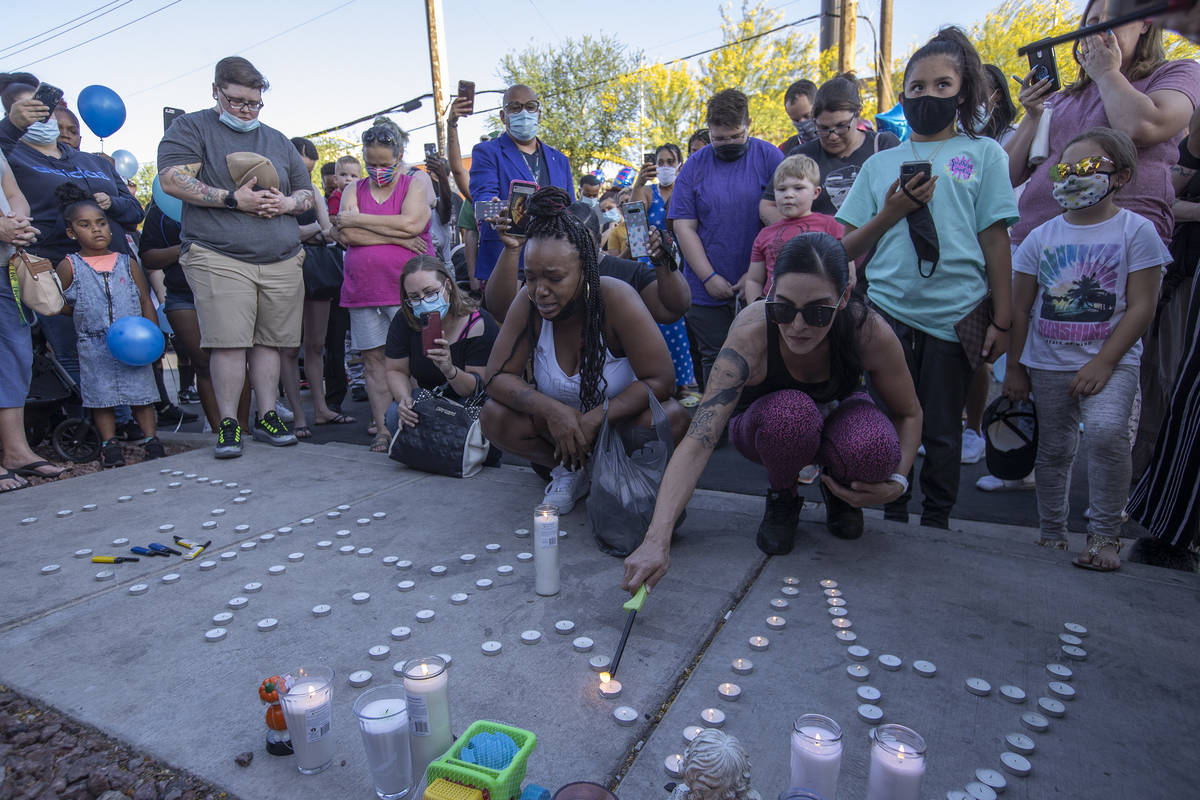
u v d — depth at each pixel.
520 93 4.50
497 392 3.13
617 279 2.98
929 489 3.24
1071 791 1.60
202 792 1.64
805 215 4.08
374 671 2.11
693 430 2.39
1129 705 1.89
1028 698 1.93
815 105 4.27
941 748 1.74
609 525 2.87
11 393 4.18
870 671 2.06
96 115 6.49
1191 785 1.61
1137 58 3.32
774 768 1.66
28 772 1.73
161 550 3.00
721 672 2.06
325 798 1.61
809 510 3.41
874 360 2.57
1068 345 2.87
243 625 2.40
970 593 2.51
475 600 2.54
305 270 5.60
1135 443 3.65
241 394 5.02
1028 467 3.30
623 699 1.95
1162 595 2.47
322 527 3.31
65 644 2.30
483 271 4.66
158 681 2.08
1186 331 2.76
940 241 3.02
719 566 2.76
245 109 4.43
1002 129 3.45
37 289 4.05
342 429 5.90
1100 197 2.75
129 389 4.62
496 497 3.71
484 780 1.36
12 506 3.66
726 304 4.86
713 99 4.64
